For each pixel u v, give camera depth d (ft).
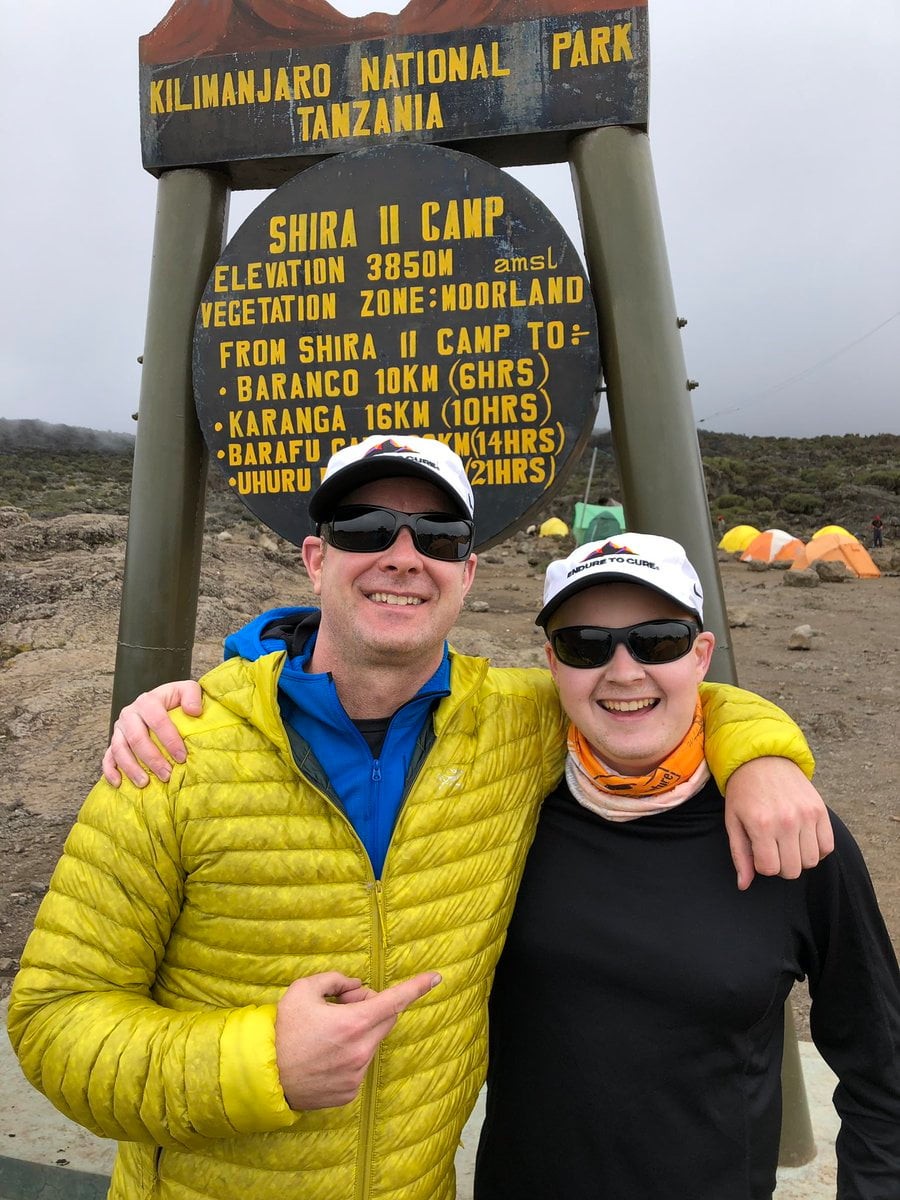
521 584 63.72
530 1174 4.87
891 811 19.86
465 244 8.34
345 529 4.64
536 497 8.36
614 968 4.64
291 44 8.77
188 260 9.10
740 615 46.11
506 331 8.31
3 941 13.82
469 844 4.70
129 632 9.16
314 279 8.58
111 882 4.23
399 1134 4.48
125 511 104.78
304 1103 3.80
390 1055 4.45
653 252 8.30
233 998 4.33
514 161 9.22
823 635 42.24
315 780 4.39
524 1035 4.93
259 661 4.59
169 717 4.51
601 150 8.30
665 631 4.71
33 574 42.52
